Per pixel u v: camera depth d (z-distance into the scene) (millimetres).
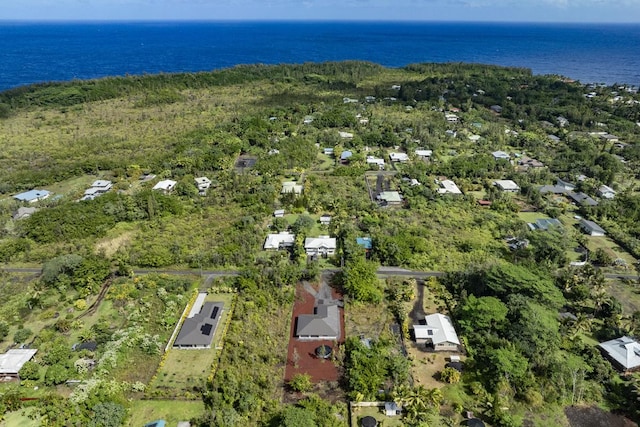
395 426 53719
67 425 53500
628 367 61281
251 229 99812
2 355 62938
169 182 123562
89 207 105438
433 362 63938
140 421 54531
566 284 77438
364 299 76375
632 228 100562
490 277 75125
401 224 103000
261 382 59375
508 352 60469
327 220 104375
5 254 89438
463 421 54531
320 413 54375
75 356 63938
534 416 55312
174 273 86000
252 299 76312
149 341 66750
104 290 80500
